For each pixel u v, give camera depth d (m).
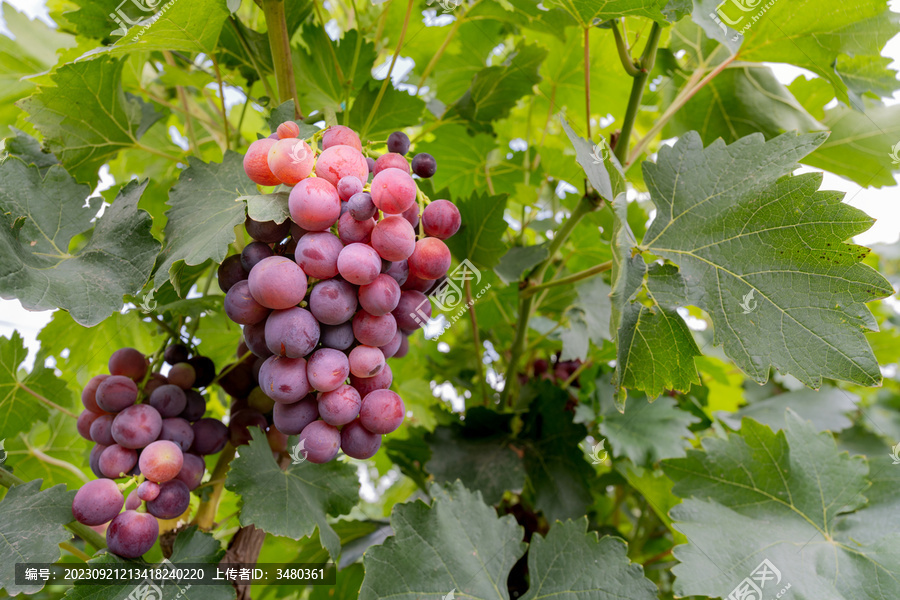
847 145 0.63
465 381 0.78
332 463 0.50
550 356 0.79
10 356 0.53
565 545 0.50
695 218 0.49
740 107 0.64
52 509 0.43
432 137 0.73
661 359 0.48
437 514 0.49
